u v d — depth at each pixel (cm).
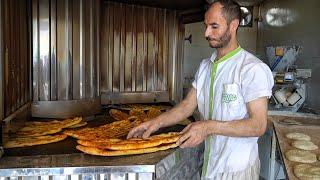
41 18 284
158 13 413
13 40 230
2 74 196
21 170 164
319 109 374
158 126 214
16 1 239
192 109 222
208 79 204
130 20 393
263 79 172
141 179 175
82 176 171
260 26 548
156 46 416
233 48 190
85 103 306
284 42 463
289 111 372
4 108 205
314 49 386
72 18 291
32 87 289
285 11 461
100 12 349
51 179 169
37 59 288
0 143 191
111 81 387
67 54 291
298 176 196
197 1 371
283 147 261
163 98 425
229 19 177
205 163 207
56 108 292
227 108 186
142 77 409
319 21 373
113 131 249
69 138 236
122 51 391
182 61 439
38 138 225
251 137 185
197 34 536
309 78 398
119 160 181
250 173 195
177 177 219
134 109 361
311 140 282
